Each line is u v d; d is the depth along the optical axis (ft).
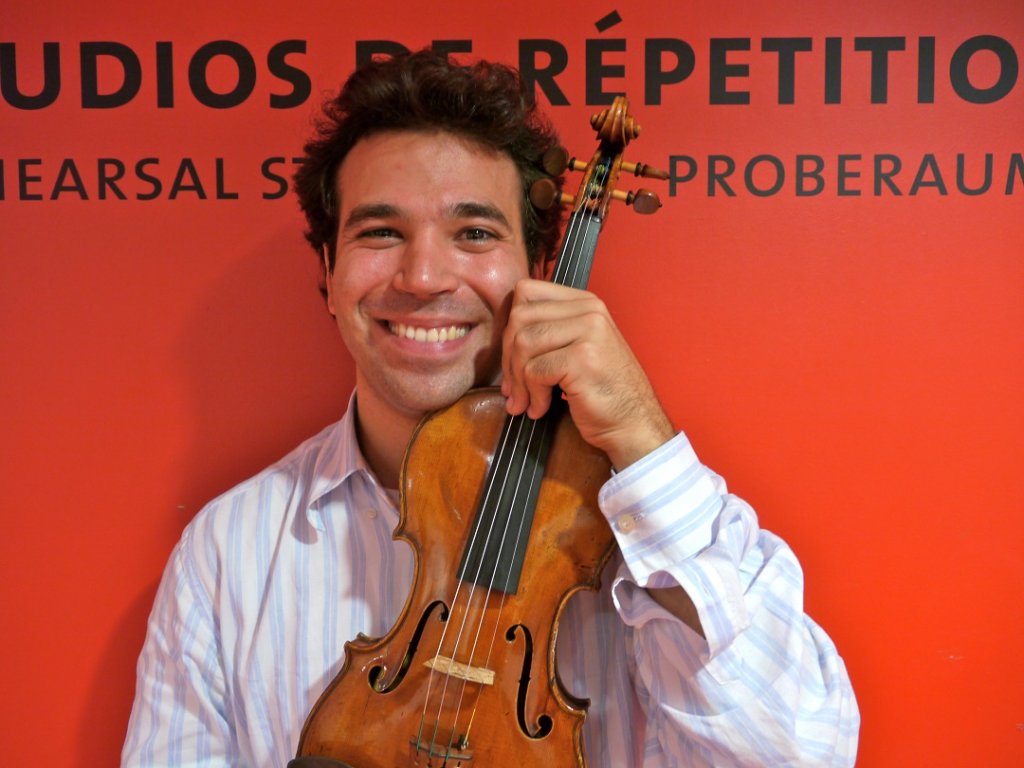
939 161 4.36
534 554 3.03
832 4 4.34
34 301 4.54
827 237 4.42
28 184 4.51
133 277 4.55
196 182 4.52
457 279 3.34
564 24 4.41
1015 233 4.36
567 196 3.29
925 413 4.42
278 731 3.67
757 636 3.06
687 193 4.44
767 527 4.49
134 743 3.88
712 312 4.47
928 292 4.40
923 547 4.44
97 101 4.49
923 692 4.46
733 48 4.39
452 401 3.36
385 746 2.90
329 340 4.59
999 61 4.32
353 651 3.01
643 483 2.93
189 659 3.83
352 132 3.45
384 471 3.88
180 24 4.46
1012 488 4.39
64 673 4.60
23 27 4.46
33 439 4.57
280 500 3.93
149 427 4.58
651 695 3.16
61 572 4.59
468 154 3.35
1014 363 4.38
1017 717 4.42
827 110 4.38
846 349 4.43
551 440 3.15
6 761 4.60
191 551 3.91
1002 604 4.41
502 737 2.88
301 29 4.45
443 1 4.42
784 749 2.96
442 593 3.04
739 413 4.48
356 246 3.42
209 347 4.58
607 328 2.97
